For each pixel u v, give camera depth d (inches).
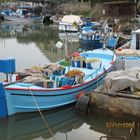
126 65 666.2
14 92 438.6
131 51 707.4
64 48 1136.2
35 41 1434.5
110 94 453.4
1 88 433.1
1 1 3169.3
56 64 586.6
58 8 2541.8
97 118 463.2
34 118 463.2
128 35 1222.9
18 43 1374.3
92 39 1174.3
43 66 573.0
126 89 462.9
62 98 478.3
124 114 444.1
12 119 450.0
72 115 474.3
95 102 462.6
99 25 1525.6
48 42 1387.8
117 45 1001.5
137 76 471.5
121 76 473.1
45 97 458.6
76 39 1412.4
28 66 856.9
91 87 528.7
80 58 617.9
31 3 3139.8
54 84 483.2
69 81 497.4
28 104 451.5
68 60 627.2
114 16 1872.5
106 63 645.3
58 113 481.7
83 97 472.7
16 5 2984.7
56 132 434.0
